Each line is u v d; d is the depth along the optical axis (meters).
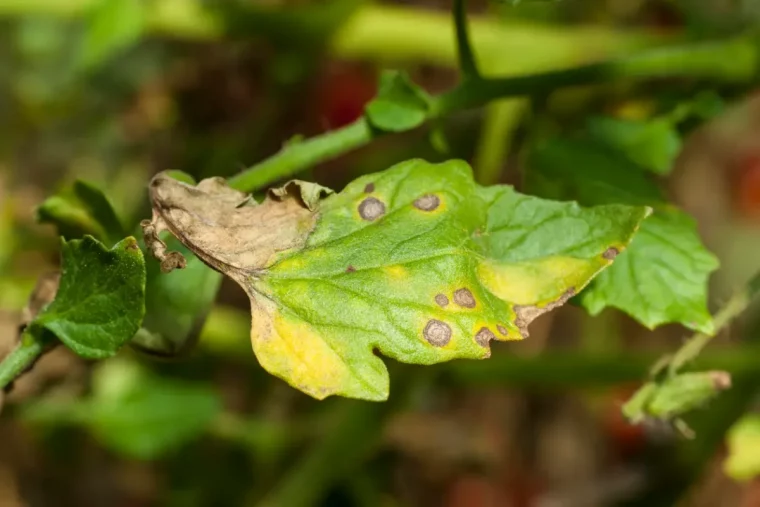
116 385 0.36
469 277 0.26
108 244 0.28
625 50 0.37
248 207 0.26
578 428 0.50
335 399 0.40
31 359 0.26
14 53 0.43
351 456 0.36
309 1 0.38
